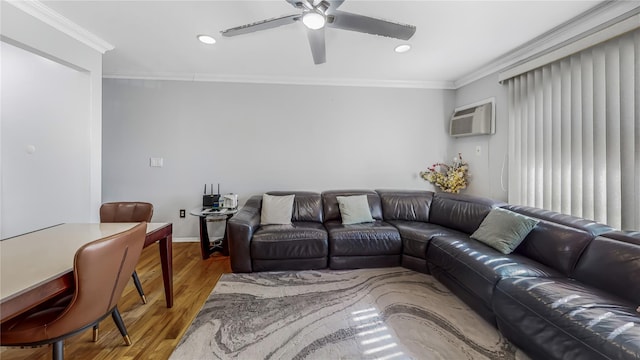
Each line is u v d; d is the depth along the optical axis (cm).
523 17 209
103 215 225
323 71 344
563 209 230
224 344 164
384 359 151
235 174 373
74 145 254
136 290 234
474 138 358
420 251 268
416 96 392
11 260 125
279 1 191
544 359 137
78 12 206
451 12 203
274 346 162
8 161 257
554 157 238
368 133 388
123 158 357
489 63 312
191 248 347
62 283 112
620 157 190
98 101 262
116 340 167
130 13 208
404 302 212
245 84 369
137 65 323
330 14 165
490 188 330
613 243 164
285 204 323
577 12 202
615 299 142
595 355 110
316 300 216
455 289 219
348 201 325
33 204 257
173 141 363
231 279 255
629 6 184
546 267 188
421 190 379
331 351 157
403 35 186
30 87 255
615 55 193
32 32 201
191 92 363
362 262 279
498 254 206
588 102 210
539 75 255
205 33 241
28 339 111
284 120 376
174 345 163
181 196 367
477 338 168
